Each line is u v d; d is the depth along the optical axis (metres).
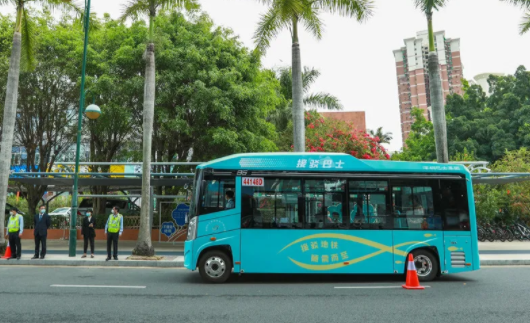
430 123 44.75
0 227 14.48
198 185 10.29
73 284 9.48
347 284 9.91
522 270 12.44
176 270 12.34
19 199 31.02
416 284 9.27
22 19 16.33
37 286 9.16
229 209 10.13
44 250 14.03
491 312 6.81
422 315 6.60
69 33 21.08
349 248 10.10
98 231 22.12
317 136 21.91
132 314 6.56
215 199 10.19
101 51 20.11
